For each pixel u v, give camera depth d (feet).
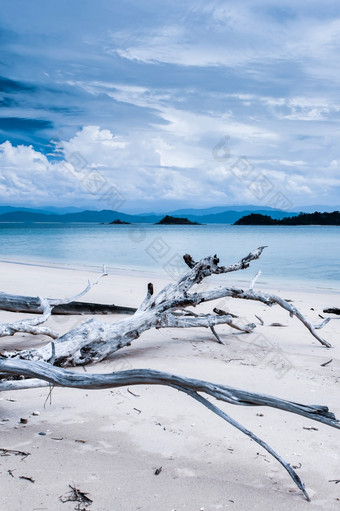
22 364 11.02
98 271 67.62
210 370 18.75
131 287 46.11
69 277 53.21
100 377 10.72
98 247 134.62
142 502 9.18
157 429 12.68
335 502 9.39
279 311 35.01
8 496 9.23
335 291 50.01
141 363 19.56
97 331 18.80
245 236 240.94
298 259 94.99
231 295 23.29
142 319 20.33
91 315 29.68
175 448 11.57
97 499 9.23
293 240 190.90
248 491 9.72
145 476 10.17
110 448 11.46
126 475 10.18
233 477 10.27
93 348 18.75
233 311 34.58
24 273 55.26
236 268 23.45
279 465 10.89
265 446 9.71
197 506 9.11
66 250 120.16
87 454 11.09
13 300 21.83
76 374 10.88
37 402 14.48
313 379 17.90
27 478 9.91
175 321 21.71
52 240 180.14
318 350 23.11
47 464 10.54
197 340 24.64
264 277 63.98
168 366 19.20
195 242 168.76
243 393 10.00
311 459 11.23
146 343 23.54
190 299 21.79
